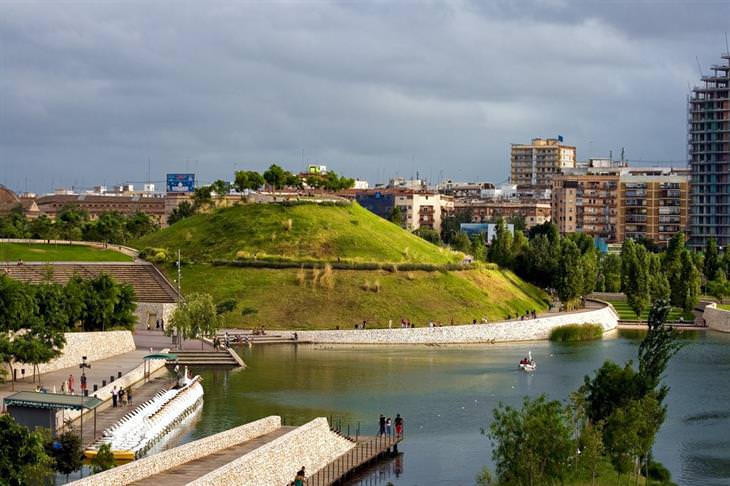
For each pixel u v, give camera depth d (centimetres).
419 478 11144
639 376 11275
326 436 11500
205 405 14588
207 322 19450
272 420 11488
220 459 9644
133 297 18812
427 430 13488
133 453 10619
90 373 14988
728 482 11388
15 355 13275
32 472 8225
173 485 8469
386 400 15388
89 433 11469
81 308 17200
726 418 14788
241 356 19562
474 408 14912
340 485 10725
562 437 9350
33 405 10494
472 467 11644
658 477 11331
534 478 9188
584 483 10744
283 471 9975
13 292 14350
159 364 17288
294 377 17225
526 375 17988
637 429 10188
